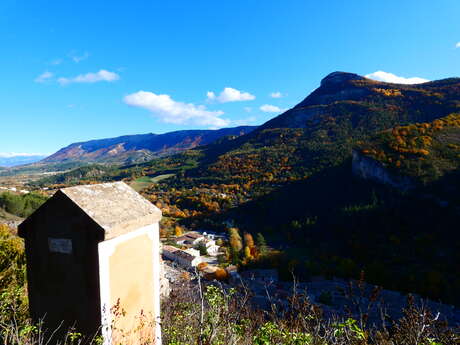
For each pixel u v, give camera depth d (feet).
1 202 143.74
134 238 10.40
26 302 14.52
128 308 10.14
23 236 9.79
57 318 9.50
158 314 11.98
